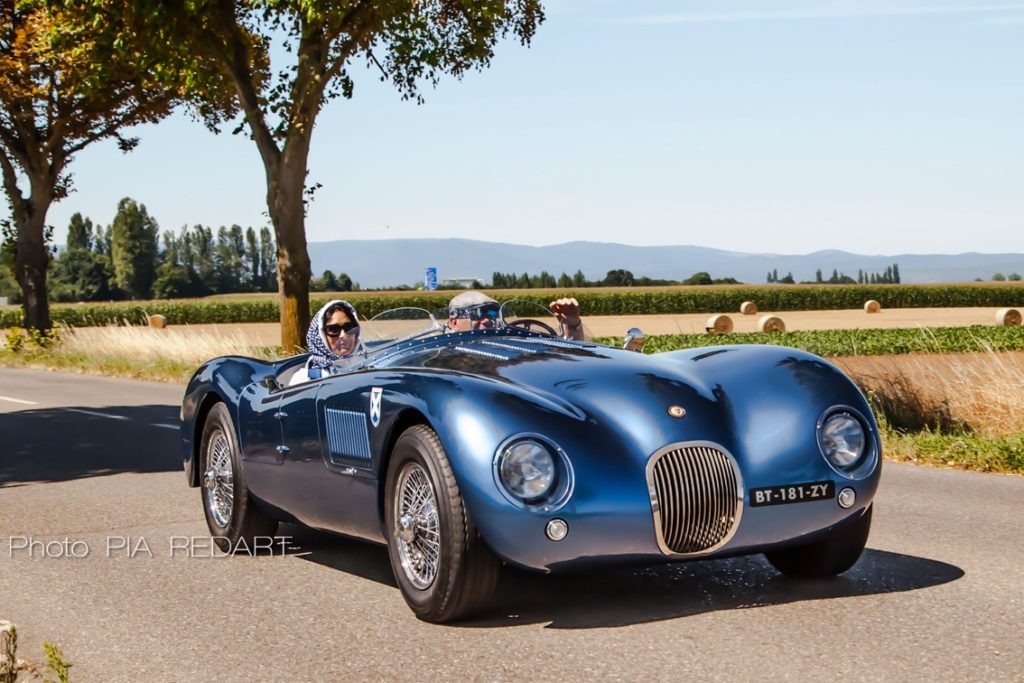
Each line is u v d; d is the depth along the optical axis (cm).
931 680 391
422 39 2095
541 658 429
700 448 468
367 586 564
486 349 564
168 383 2153
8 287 18525
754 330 5222
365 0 2039
